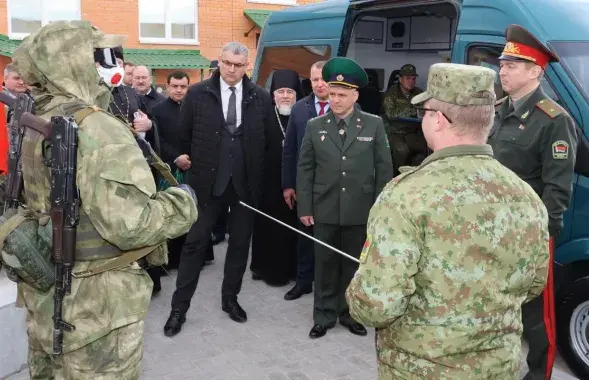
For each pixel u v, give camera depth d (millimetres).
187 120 4051
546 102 3082
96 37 2297
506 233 1695
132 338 2221
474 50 3941
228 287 4281
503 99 3307
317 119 3953
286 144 4496
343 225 3889
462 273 1662
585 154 3316
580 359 3453
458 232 1656
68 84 2193
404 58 6676
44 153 2102
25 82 2303
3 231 2049
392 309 1655
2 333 3275
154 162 2434
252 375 3482
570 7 3775
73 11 11094
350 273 4020
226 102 4027
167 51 11766
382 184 3881
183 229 2227
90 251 2133
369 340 3959
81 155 2053
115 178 2014
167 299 4676
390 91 5980
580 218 3359
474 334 1684
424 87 6555
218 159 4000
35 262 2047
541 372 3176
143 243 2107
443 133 1780
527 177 3141
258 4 12641
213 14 12234
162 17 11922
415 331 1729
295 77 5000
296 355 3736
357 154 3832
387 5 4812
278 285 5000
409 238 1666
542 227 1794
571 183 3006
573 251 3395
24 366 3422
